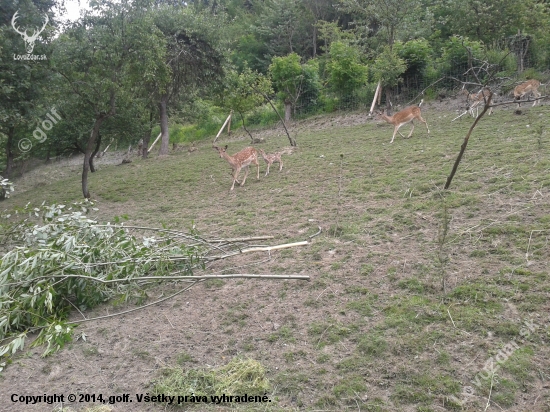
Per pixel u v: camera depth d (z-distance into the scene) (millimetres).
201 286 5793
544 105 13281
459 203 6883
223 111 22203
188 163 15812
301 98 21797
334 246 6344
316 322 4617
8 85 10867
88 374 4230
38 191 16438
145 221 9281
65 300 5551
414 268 5340
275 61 21391
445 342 4031
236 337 4562
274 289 5414
